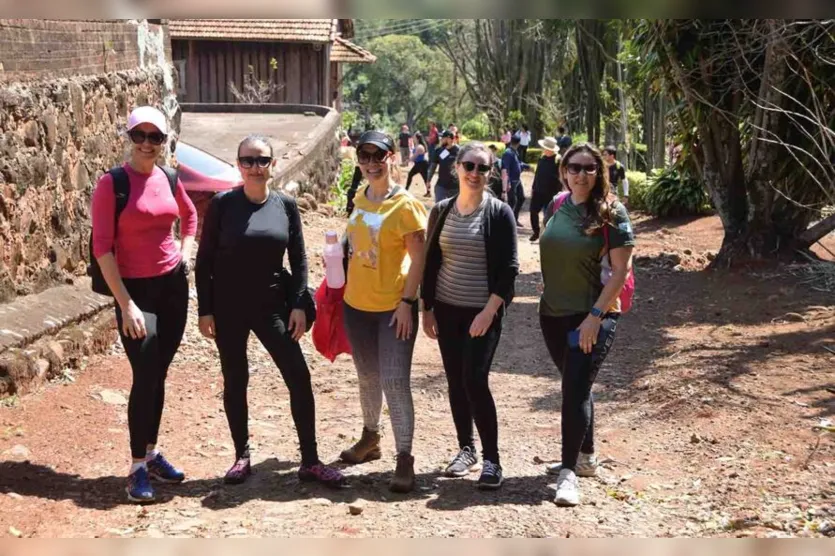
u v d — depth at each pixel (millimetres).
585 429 5375
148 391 5156
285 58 28406
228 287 5371
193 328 8852
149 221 5180
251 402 7363
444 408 7453
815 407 6812
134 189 5141
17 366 6391
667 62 12594
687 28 11891
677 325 9859
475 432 6797
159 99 11148
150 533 4648
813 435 6250
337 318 5832
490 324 5391
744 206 12484
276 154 18422
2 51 6980
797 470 5688
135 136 5125
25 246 7293
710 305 10656
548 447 6496
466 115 80000
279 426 6809
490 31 48594
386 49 83125
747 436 6344
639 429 6766
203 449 6195
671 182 19047
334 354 5938
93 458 5754
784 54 11016
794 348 8508
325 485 5531
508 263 5352
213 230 5367
